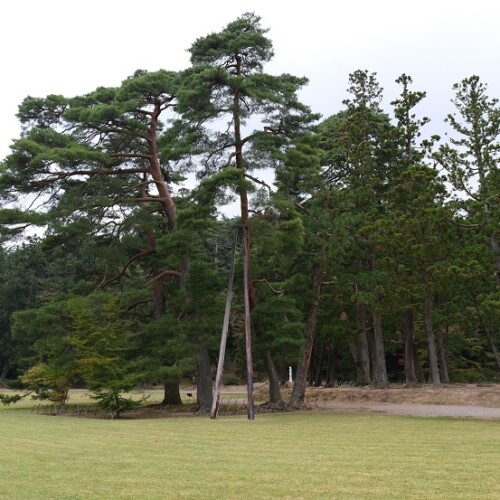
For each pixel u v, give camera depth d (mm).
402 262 35812
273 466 14062
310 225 35906
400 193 35031
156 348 34469
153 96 37469
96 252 38969
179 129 33188
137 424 26797
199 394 36125
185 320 35812
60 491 11094
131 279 41844
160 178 38719
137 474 12914
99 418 32219
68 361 35031
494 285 33688
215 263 37375
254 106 32156
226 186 30172
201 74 30641
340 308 45625
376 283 38281
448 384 43094
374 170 42469
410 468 13758
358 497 10602
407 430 23156
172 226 38156
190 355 33875
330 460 15078
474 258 31781
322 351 57719
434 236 33719
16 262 79062
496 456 15828
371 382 51188
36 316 35875
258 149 31266
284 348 34875
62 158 33250
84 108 35688
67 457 15492
